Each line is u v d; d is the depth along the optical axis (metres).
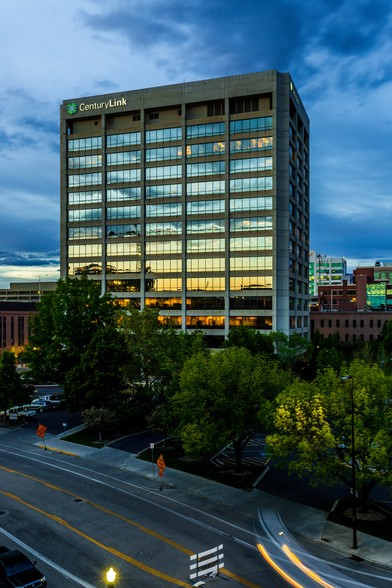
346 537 25.61
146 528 26.66
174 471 37.75
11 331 123.31
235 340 63.91
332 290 181.25
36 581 19.88
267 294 84.00
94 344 51.41
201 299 87.44
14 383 55.69
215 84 86.50
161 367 50.59
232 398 35.03
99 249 93.50
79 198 94.94
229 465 39.22
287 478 35.84
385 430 26.91
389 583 20.89
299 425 27.39
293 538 25.56
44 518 28.00
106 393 49.66
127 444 46.03
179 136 88.81
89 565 22.36
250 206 84.94
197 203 87.69
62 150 95.88
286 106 84.69
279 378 37.78
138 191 91.12
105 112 92.81
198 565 22.19
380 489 33.91
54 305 58.56
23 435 50.25
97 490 33.25
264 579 21.08
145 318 54.00
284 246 84.69
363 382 29.14
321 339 96.56
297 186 92.50
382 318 122.88
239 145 85.56
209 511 29.42
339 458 28.56
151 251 90.31
